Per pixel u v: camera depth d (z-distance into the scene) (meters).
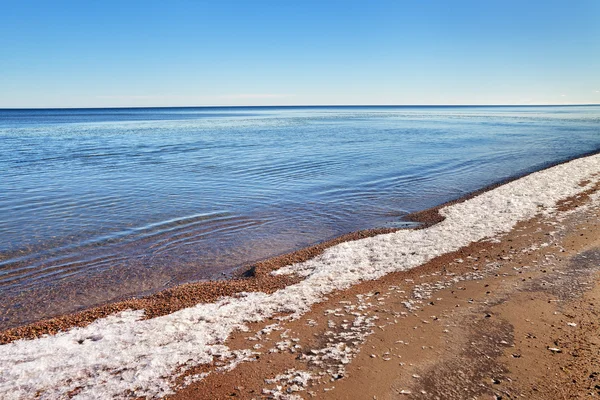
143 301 9.66
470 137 60.25
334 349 6.94
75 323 8.47
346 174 28.80
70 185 24.61
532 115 174.88
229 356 6.80
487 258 11.55
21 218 17.45
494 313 8.02
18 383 6.14
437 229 14.88
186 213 18.45
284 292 9.70
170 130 80.44
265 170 30.45
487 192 21.38
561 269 10.12
